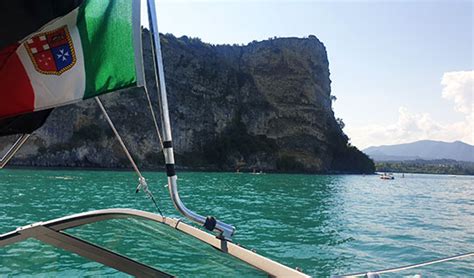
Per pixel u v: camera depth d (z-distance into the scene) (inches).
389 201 1050.1
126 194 861.8
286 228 521.7
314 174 3550.7
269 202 859.4
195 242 146.7
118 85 83.9
